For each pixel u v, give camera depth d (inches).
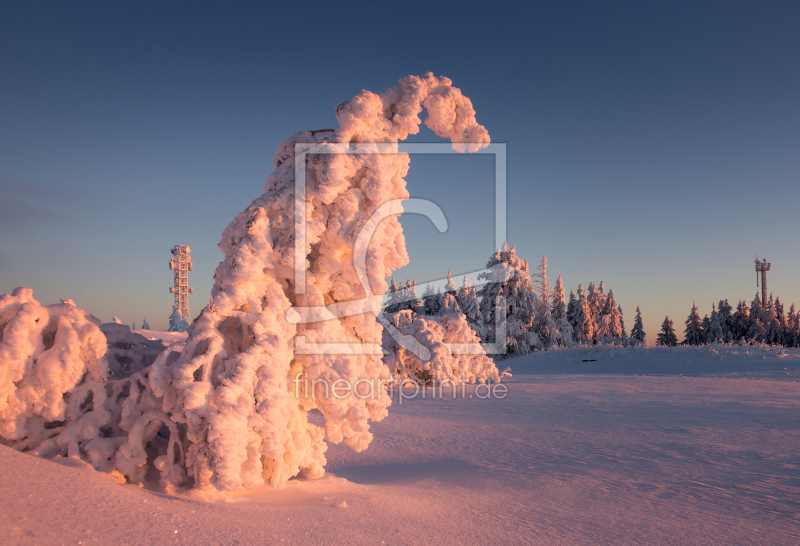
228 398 148.6
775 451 250.4
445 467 245.9
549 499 171.8
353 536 116.0
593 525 137.5
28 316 144.8
